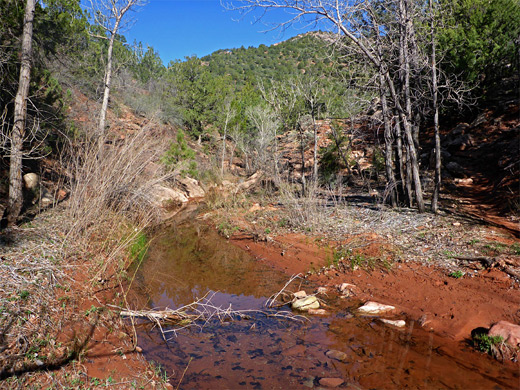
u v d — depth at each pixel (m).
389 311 5.76
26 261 5.98
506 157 14.41
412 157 10.48
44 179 11.77
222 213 14.63
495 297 5.52
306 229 10.55
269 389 3.80
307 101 18.17
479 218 9.61
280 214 13.02
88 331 4.71
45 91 12.77
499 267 6.27
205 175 23.45
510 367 4.09
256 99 38.00
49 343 4.14
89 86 21.42
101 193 8.37
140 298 6.37
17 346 3.87
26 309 4.54
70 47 15.63
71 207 8.09
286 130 27.61
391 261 7.54
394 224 9.75
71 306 5.18
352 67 12.26
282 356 4.52
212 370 4.20
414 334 5.01
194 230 12.60
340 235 9.60
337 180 18.27
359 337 4.98
